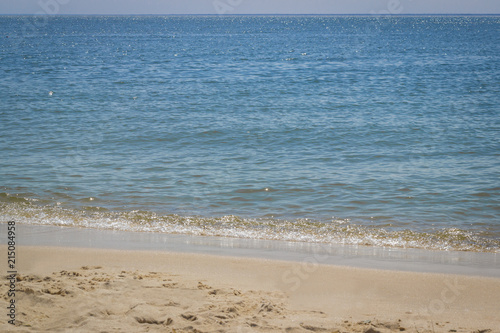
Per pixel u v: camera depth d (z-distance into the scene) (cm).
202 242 779
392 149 1396
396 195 1012
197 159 1289
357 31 12294
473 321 505
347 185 1075
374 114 1958
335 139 1516
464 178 1121
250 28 14812
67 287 540
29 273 616
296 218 897
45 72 3625
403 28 13975
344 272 654
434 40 8262
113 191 1035
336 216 905
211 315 478
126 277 593
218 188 1055
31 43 7400
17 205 952
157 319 470
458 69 3872
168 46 7019
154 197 1002
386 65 4253
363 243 782
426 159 1291
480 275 650
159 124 1734
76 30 12962
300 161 1272
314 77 3369
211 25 17825
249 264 679
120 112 1984
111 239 786
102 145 1437
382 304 552
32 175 1134
